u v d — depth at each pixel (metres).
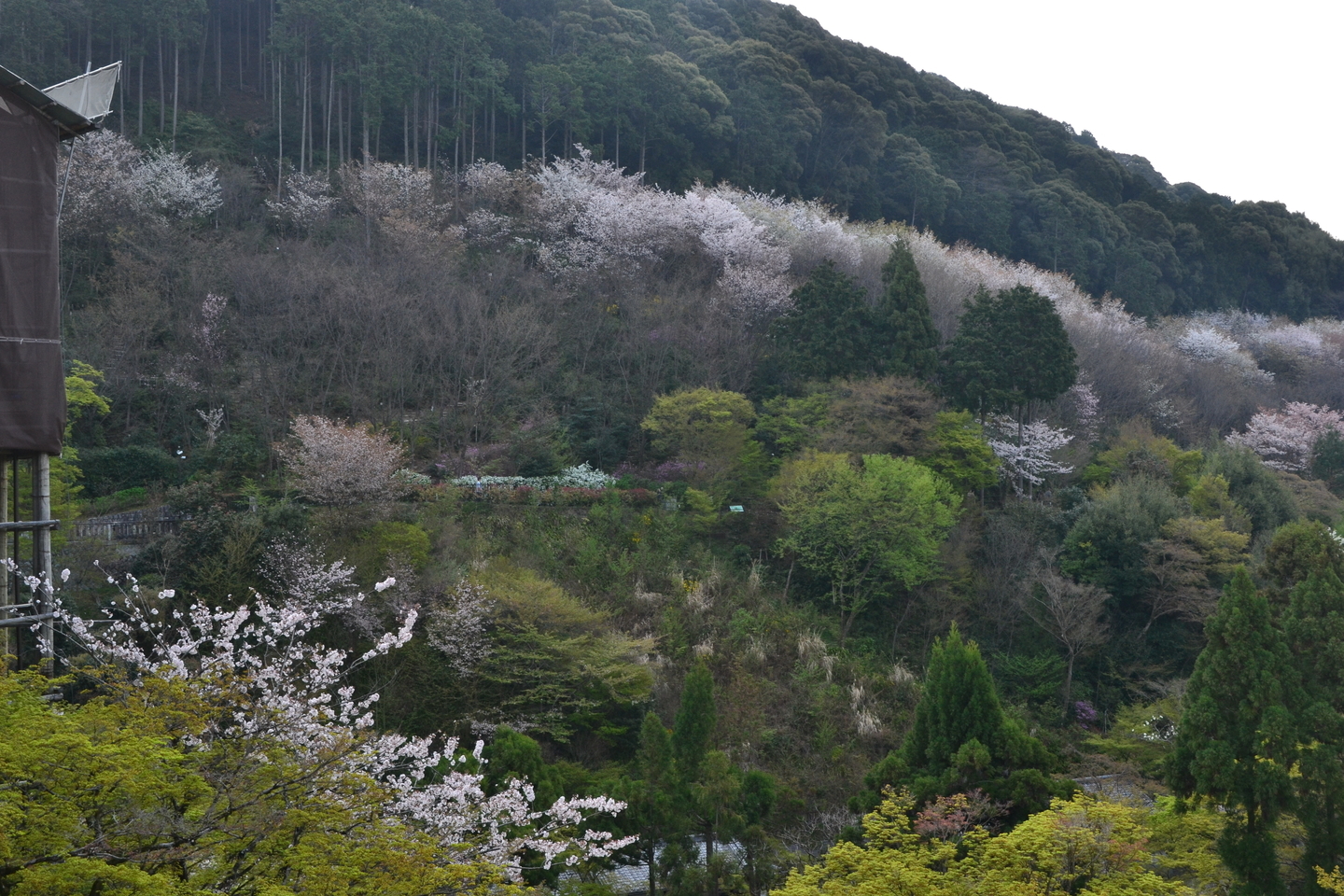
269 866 9.85
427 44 71.94
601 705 29.94
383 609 30.33
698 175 74.88
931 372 49.16
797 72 86.56
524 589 30.33
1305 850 20.53
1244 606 21.55
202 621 15.21
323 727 13.05
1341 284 102.19
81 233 51.12
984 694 24.48
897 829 17.53
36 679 11.27
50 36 64.69
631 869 23.72
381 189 60.34
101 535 31.28
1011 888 15.26
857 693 32.91
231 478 39.72
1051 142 101.44
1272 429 60.53
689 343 51.91
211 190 58.47
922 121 94.88
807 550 39.03
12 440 16.05
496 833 13.53
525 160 71.75
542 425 44.97
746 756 29.59
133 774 8.88
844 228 71.81
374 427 43.75
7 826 8.20
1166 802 22.94
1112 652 39.34
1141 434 53.75
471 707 28.95
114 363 43.72
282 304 48.75
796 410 46.06
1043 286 71.06
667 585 36.59
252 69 80.50
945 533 39.81
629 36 82.12
